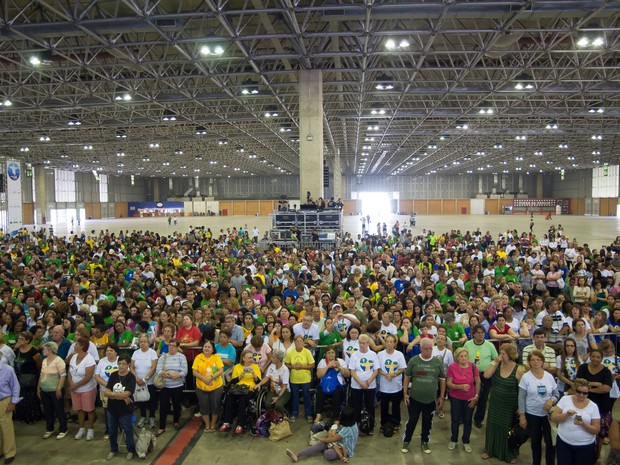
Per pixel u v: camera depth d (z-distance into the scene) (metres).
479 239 25.77
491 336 8.52
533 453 6.23
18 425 7.94
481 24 20.16
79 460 6.78
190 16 15.95
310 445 6.98
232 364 7.95
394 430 7.42
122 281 13.06
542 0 15.67
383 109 34.34
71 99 31.45
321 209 23.92
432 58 25.59
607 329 8.63
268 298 12.95
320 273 16.14
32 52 20.14
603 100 32.44
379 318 9.14
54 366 7.40
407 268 15.06
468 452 6.86
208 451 6.95
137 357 7.54
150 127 43.66
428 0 16.31
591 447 5.46
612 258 17.20
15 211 31.28
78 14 16.47
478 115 36.44
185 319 8.77
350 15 16.55
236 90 29.72
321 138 24.20
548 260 17.41
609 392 6.21
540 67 23.61
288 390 7.63
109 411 6.74
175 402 7.66
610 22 19.84
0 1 16.58
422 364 6.84
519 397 6.21
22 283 13.55
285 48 23.27
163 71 26.02
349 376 7.57
